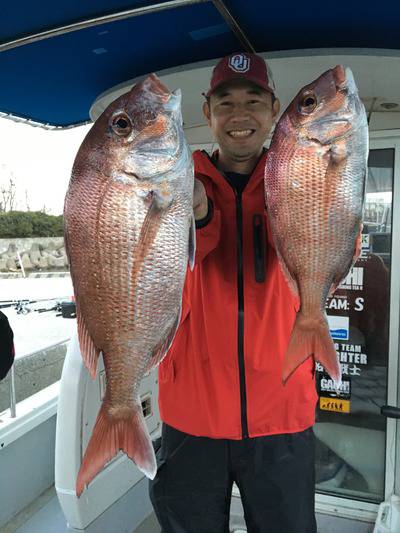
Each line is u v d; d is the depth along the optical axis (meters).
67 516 2.46
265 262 1.81
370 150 2.92
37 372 4.97
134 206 1.25
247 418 1.83
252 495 1.88
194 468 1.92
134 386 1.32
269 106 1.80
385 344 2.94
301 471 1.88
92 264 1.27
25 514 2.95
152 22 1.89
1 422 2.89
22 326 4.62
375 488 2.99
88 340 1.30
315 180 1.33
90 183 1.25
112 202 1.25
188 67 2.21
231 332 1.83
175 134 1.26
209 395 1.87
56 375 4.93
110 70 2.40
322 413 3.08
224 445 1.90
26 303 5.30
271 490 1.86
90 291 1.28
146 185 1.25
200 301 1.91
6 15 1.82
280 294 1.85
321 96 1.31
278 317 1.84
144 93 1.26
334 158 1.32
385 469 2.94
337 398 3.04
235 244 1.84
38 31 1.94
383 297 2.94
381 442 2.97
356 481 3.02
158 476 1.97
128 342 1.30
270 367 1.83
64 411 2.40
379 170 2.91
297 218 1.36
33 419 3.01
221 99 1.76
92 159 1.25
